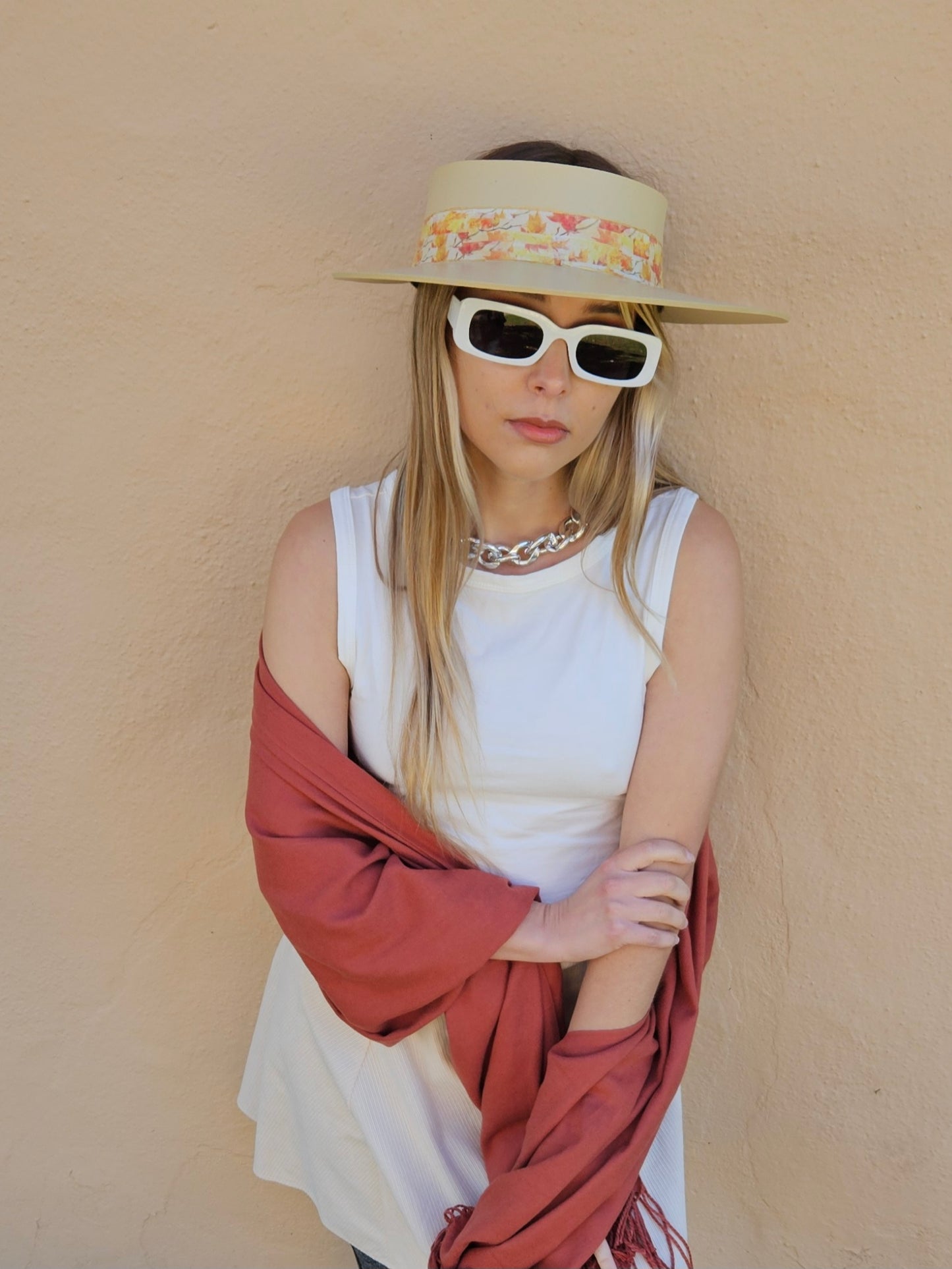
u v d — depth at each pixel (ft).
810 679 5.13
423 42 4.77
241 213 4.97
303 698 4.32
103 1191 6.21
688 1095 5.85
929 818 5.10
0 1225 6.23
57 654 5.47
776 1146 5.75
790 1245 5.85
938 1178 5.52
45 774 5.61
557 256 3.84
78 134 4.90
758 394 4.91
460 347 3.88
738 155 4.68
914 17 4.37
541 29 4.70
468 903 4.08
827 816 5.26
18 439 5.23
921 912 5.23
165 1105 6.08
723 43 4.58
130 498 5.28
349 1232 4.68
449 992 4.20
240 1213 6.26
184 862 5.73
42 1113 6.08
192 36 4.80
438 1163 4.42
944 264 4.56
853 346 4.73
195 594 5.38
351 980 4.20
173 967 5.88
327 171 4.92
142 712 5.53
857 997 5.42
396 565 4.31
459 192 3.95
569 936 4.09
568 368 3.83
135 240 5.01
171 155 4.92
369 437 5.21
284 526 5.31
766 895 5.45
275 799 4.25
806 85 4.55
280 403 5.17
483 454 4.31
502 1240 3.99
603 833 4.44
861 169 4.57
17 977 5.88
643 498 4.27
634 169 4.79
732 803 5.41
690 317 4.41
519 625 4.29
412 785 4.28
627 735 4.23
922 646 4.94
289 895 4.19
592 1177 3.99
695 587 4.21
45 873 5.74
